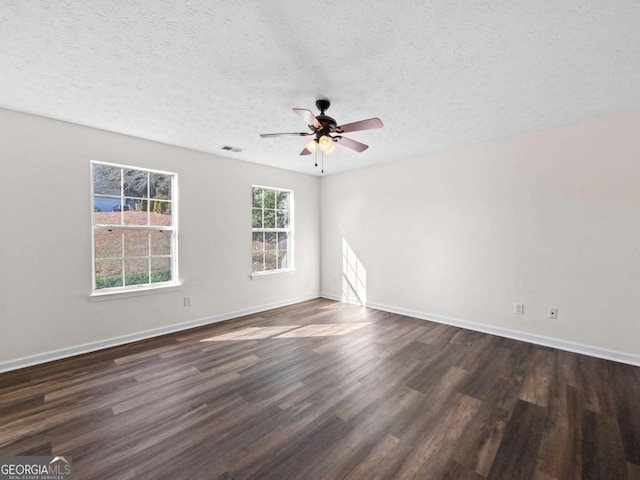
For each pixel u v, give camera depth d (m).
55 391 2.38
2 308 2.71
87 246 3.15
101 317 3.25
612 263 2.93
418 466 1.63
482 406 2.18
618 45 1.82
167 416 2.07
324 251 5.69
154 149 3.61
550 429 1.93
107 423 1.99
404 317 4.43
